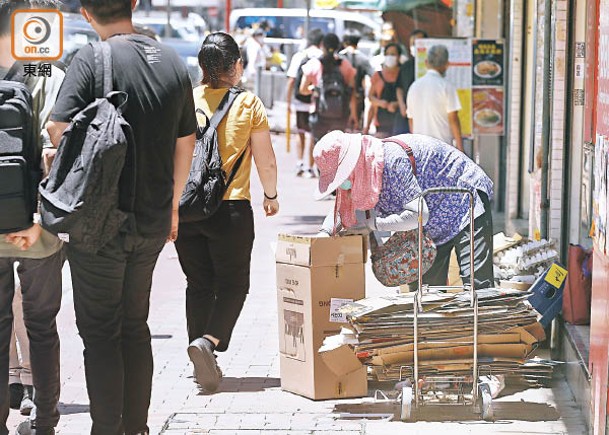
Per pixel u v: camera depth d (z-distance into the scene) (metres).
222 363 10.27
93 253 6.50
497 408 8.61
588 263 9.44
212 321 9.16
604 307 6.90
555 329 9.96
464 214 9.09
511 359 8.43
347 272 8.84
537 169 11.30
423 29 24.84
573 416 8.37
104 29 6.88
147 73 6.68
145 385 7.02
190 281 9.52
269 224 18.81
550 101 10.82
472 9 21.12
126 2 6.86
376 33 36.50
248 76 38.22
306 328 8.89
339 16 36.84
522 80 16.80
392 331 8.23
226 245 9.11
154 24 40.44
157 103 6.67
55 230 6.32
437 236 9.16
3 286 7.04
